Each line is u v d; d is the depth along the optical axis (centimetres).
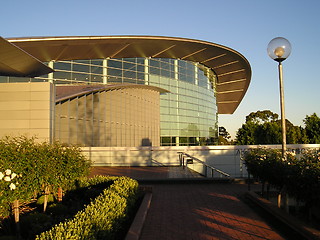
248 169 888
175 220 657
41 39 2131
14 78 2286
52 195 787
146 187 938
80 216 473
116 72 2838
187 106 3397
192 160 1617
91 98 2130
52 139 1485
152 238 542
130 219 641
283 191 681
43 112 1458
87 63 2706
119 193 670
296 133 2784
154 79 3084
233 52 3145
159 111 3125
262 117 6581
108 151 1711
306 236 522
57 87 2217
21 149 603
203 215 698
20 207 691
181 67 3375
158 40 2572
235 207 774
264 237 543
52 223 607
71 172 751
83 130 2022
